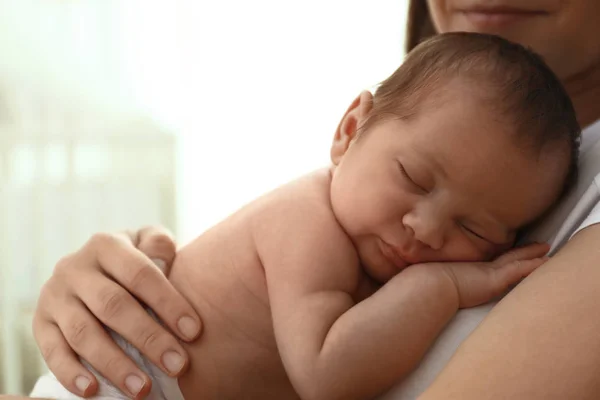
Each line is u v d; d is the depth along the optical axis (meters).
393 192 0.80
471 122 0.79
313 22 2.59
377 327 0.73
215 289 0.86
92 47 2.44
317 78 2.60
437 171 0.79
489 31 0.96
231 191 2.62
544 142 0.80
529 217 0.82
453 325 0.75
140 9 2.48
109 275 0.87
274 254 0.83
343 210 0.84
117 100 2.46
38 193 2.33
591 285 0.59
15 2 2.37
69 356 0.82
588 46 0.95
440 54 0.86
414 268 0.78
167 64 2.51
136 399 0.79
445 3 1.00
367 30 2.58
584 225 0.70
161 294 0.84
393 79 0.90
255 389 0.85
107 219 2.41
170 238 0.95
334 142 0.93
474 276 0.77
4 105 2.37
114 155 2.42
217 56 2.58
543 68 0.85
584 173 0.83
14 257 2.32
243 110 2.61
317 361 0.73
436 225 0.78
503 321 0.61
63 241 2.37
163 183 2.45
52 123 2.38
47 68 2.39
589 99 1.01
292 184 0.91
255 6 2.58
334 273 0.81
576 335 0.55
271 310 0.81
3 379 2.29
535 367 0.55
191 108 2.54
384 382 0.73
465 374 0.57
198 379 0.83
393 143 0.82
